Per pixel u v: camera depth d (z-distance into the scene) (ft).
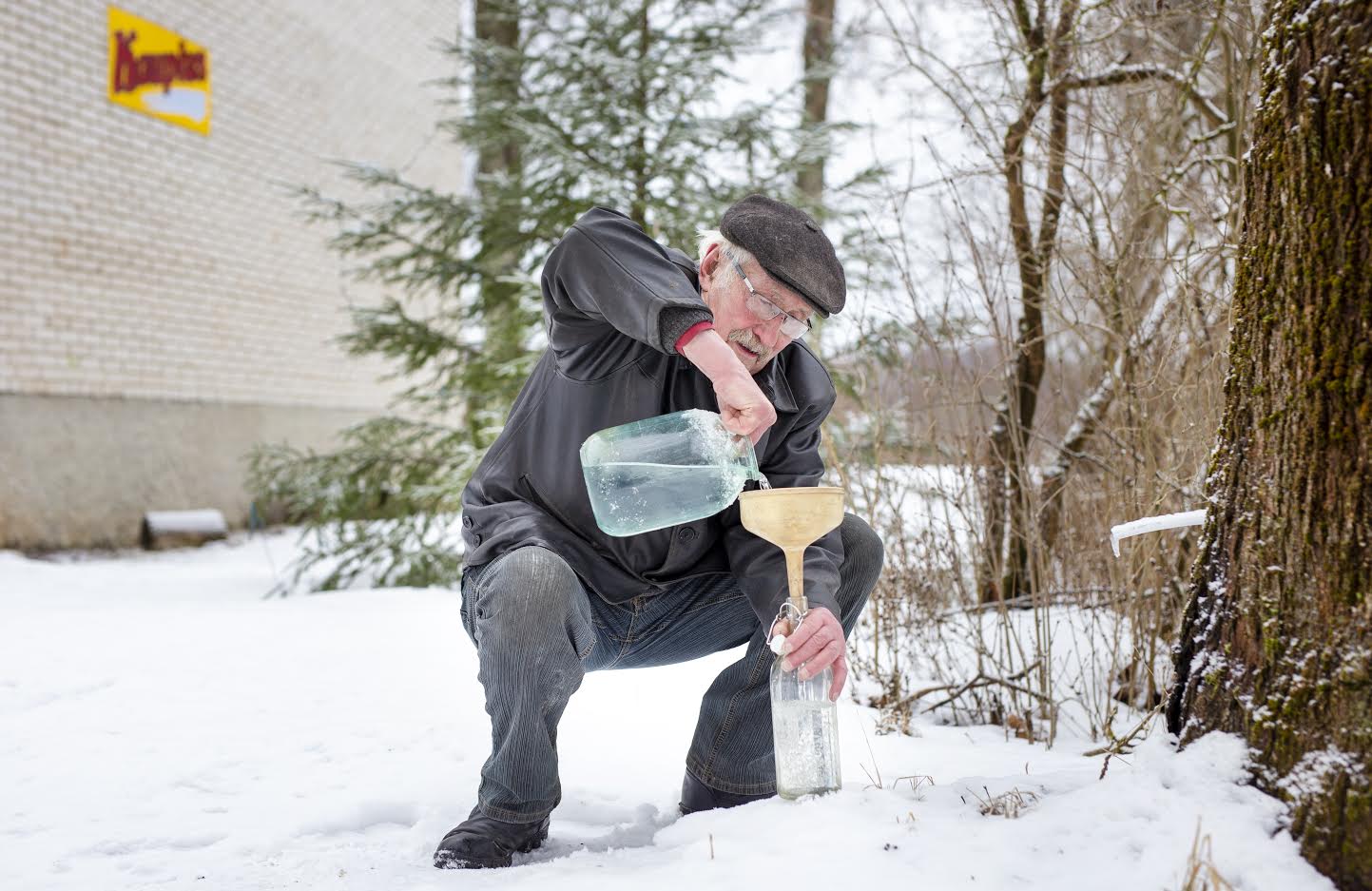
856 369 13.94
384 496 26.05
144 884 6.85
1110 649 11.80
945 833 5.99
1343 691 5.23
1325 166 5.42
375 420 26.40
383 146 48.34
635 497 6.69
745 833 6.35
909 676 12.85
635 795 8.98
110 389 35.01
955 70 12.57
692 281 7.20
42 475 32.73
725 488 6.65
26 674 13.83
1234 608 5.90
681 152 23.89
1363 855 4.97
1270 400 5.76
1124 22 12.11
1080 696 11.74
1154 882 5.14
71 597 24.21
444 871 6.64
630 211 23.45
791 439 7.76
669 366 7.22
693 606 7.77
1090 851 5.57
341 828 8.26
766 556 7.36
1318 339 5.45
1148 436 11.00
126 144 35.58
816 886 5.48
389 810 8.58
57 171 33.19
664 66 23.07
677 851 6.38
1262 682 5.67
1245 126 11.27
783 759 6.88
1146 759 6.11
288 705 12.27
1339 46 5.41
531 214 23.94
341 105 45.60
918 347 12.82
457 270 25.44
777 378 7.59
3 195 31.58
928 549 12.52
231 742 10.70
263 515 40.96
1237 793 5.55
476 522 7.45
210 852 7.50
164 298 37.01
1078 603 12.26
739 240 6.71
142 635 16.88
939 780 8.77
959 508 12.30
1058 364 14.40
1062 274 12.62
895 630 12.23
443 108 51.75
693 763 7.97
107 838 7.86
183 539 35.99
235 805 8.71
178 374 37.58
